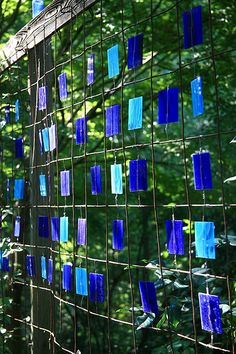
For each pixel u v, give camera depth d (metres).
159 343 5.62
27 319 3.48
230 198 7.35
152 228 10.27
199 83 1.71
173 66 7.63
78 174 7.67
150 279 10.41
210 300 1.71
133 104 2.09
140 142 8.46
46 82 3.34
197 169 1.74
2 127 4.03
